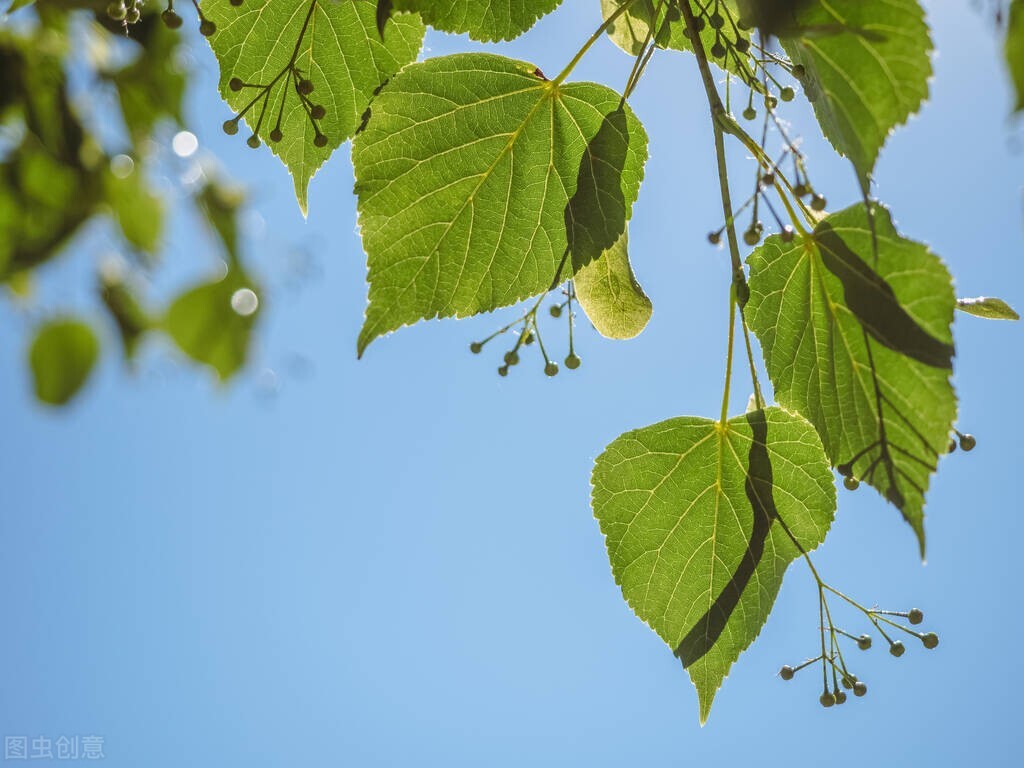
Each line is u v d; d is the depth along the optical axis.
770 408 0.39
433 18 0.39
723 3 0.38
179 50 0.27
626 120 0.41
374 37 0.41
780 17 0.32
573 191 0.41
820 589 0.39
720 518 0.40
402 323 0.40
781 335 0.38
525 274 0.40
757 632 0.40
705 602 0.40
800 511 0.40
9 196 0.21
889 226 0.36
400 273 0.40
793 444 0.39
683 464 0.40
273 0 0.41
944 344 0.35
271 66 0.41
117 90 0.26
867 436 0.37
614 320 0.41
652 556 0.40
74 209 0.21
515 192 0.40
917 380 0.36
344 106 0.41
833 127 0.37
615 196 0.41
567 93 0.40
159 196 0.21
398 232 0.40
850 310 0.37
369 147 0.40
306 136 0.41
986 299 0.38
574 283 0.41
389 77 0.41
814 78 0.36
